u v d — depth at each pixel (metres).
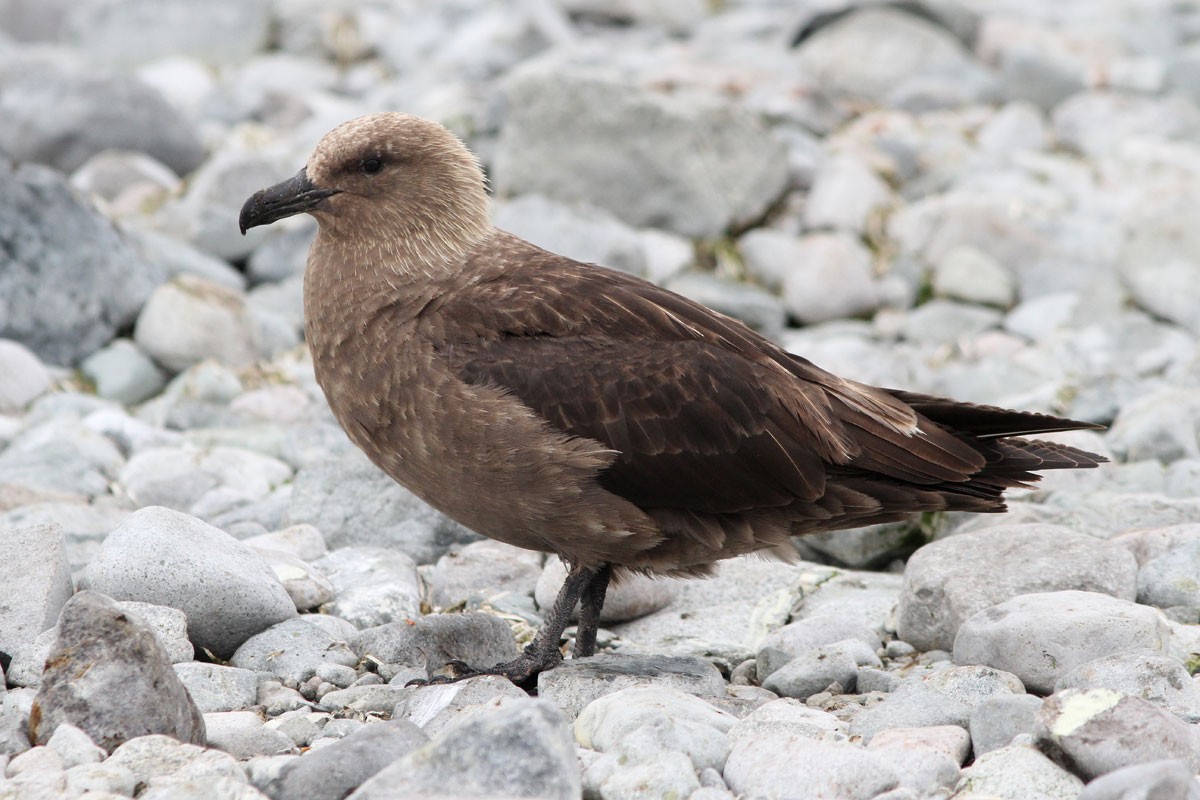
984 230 19.97
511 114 20.98
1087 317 18.25
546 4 28.06
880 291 19.39
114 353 16.98
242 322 17.22
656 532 10.08
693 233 20.64
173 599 9.88
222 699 9.24
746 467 10.04
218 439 14.98
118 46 28.48
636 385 9.91
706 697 9.52
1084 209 21.28
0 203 17.09
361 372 10.20
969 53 26.97
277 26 28.77
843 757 7.80
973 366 16.94
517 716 7.38
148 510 10.25
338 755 7.75
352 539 12.57
